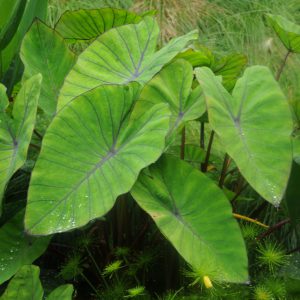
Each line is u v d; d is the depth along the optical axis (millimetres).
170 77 1221
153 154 1062
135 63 1343
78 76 1307
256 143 1097
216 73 1640
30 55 1379
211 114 1084
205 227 1074
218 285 1110
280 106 1146
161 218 1050
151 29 1388
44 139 1089
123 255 1232
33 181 1054
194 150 1452
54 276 1364
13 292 1072
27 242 1198
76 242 1345
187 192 1112
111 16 1721
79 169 1086
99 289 1350
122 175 1062
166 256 1280
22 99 1175
